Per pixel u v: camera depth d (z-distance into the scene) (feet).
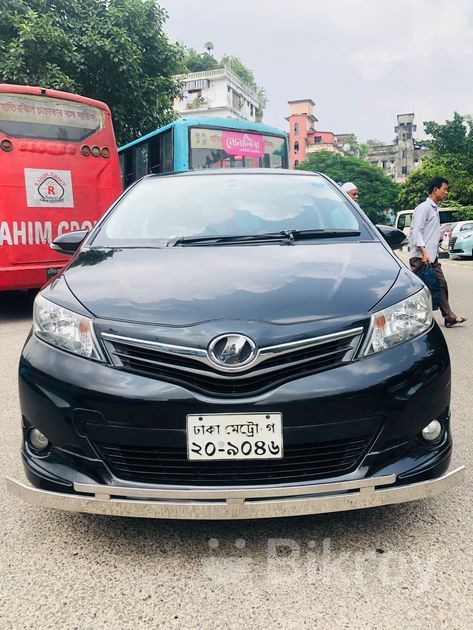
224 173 13.46
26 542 8.27
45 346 8.04
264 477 7.28
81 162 27.30
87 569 7.58
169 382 7.31
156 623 6.54
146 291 8.45
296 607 6.73
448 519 8.58
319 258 9.63
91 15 47.50
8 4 42.91
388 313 7.94
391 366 7.56
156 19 51.62
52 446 7.79
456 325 24.82
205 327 7.50
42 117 26.25
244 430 7.14
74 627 6.51
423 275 23.77
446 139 117.50
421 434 7.79
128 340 7.57
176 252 10.11
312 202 12.19
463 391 15.19
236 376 7.19
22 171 25.67
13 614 6.76
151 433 7.24
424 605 6.73
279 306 7.87
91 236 11.33
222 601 6.87
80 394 7.47
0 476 10.50
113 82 47.85
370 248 10.28
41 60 43.55
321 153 230.27
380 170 228.84
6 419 13.64
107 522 8.73
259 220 11.48
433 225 23.57
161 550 7.95
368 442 7.44
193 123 33.91
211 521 8.63
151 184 13.12
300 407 7.16
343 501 7.20
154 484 7.28
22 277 25.77
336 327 7.56
